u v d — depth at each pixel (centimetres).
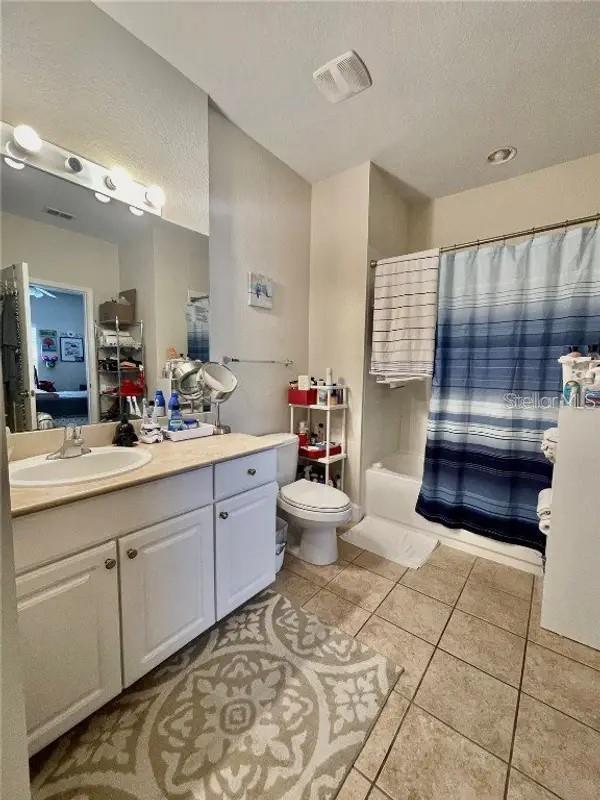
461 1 124
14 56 118
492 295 200
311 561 199
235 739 103
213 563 138
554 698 118
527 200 233
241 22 135
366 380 247
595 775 95
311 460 248
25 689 89
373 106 178
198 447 153
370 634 145
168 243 168
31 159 125
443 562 202
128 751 100
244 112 186
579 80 157
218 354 200
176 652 135
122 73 145
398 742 103
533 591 175
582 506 140
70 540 96
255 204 216
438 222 269
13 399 126
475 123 188
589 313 173
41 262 130
